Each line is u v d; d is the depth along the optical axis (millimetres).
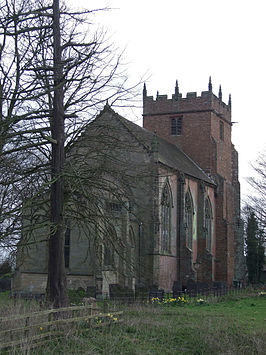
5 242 24266
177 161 68625
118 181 28109
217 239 78000
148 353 20703
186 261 63688
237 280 83500
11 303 25500
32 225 23750
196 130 79000
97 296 43469
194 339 23484
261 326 26984
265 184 54656
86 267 48375
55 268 25016
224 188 78562
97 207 26031
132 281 46531
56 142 24578
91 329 22516
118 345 21062
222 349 22016
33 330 19469
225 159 83688
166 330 24938
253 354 21547
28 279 49844
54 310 20656
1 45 23328
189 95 79625
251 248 87938
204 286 51469
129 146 27219
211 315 31766
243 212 88188
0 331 17891
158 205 54375
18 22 23859
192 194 69500
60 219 24906
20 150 24016
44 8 25453
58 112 25156
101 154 27000
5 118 22859
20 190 24781
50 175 26406
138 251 54844
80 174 24891
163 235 60562
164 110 80875
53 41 25516
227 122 86000
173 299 40594
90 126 26938
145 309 32594
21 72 23812
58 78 24609
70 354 18672
